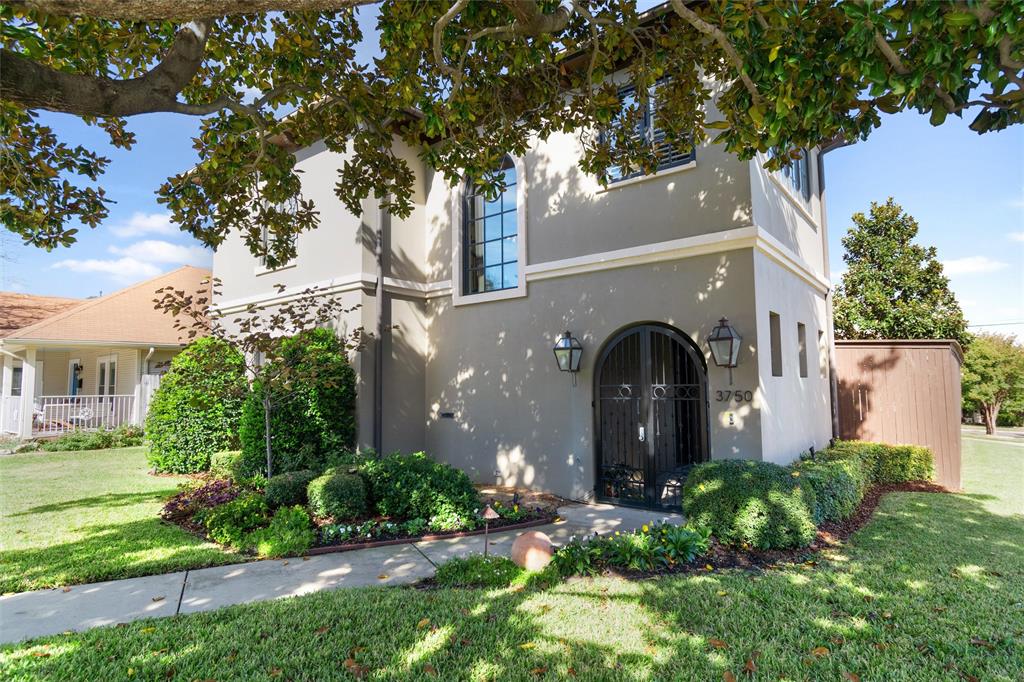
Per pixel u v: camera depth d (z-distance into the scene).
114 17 3.40
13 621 4.63
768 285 8.74
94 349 23.80
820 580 5.41
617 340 9.54
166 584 5.57
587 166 8.34
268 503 8.18
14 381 24.20
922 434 12.73
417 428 12.31
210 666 3.78
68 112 4.41
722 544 6.47
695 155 8.80
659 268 9.05
